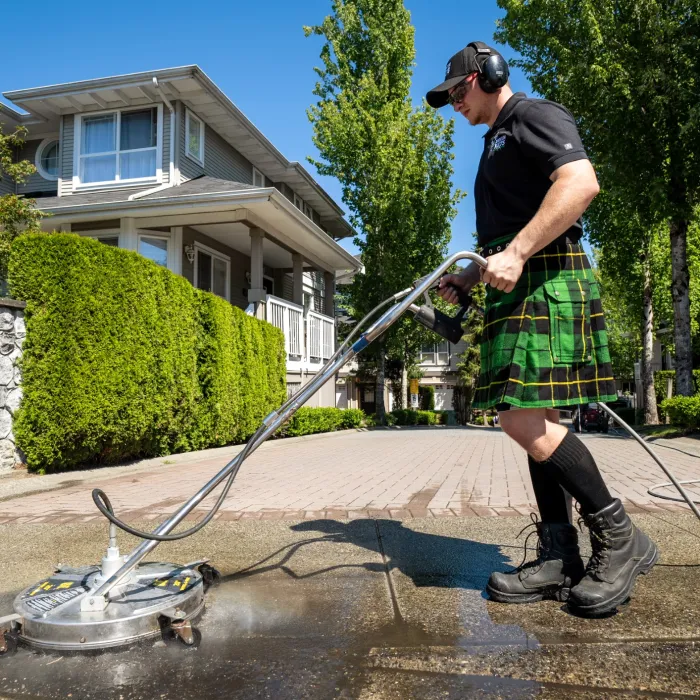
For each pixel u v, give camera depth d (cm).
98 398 682
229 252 1731
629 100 1284
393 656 170
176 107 1484
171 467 752
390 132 2181
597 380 210
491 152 215
